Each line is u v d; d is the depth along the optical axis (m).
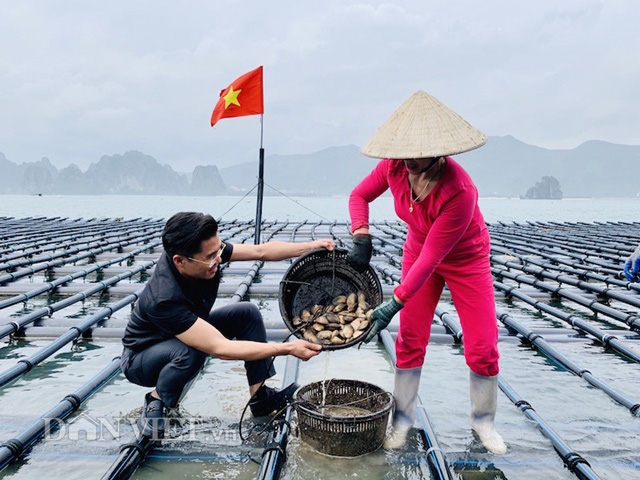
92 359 4.60
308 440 2.86
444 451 2.92
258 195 8.20
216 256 2.68
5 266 8.76
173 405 2.94
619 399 3.69
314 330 2.84
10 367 4.37
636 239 14.41
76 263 10.77
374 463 2.75
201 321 2.72
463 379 4.15
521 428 3.23
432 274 2.84
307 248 3.26
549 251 11.84
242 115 8.15
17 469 2.71
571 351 5.02
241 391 3.75
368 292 2.98
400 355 2.96
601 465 2.83
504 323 5.57
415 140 2.39
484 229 2.76
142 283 8.50
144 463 2.78
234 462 2.79
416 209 2.62
